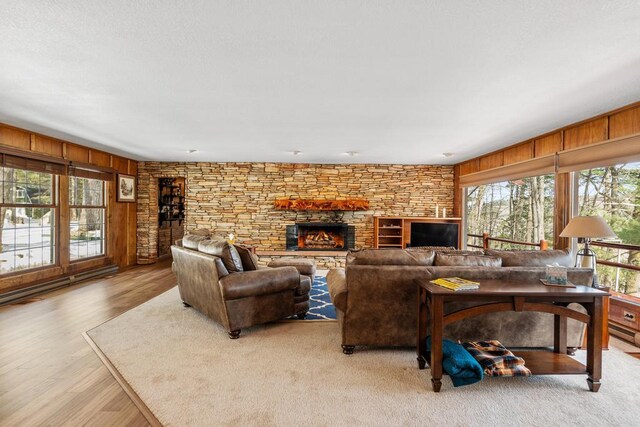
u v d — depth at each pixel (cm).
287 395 203
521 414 186
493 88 264
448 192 678
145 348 270
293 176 665
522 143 460
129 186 635
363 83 255
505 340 266
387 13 166
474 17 168
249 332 310
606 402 199
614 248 343
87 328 314
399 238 664
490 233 580
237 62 221
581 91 269
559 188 390
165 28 180
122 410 187
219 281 289
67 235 496
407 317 258
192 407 190
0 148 383
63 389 208
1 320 336
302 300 349
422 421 179
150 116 348
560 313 213
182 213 827
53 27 178
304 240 682
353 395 204
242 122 368
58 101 300
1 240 409
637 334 296
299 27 179
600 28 177
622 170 335
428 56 211
